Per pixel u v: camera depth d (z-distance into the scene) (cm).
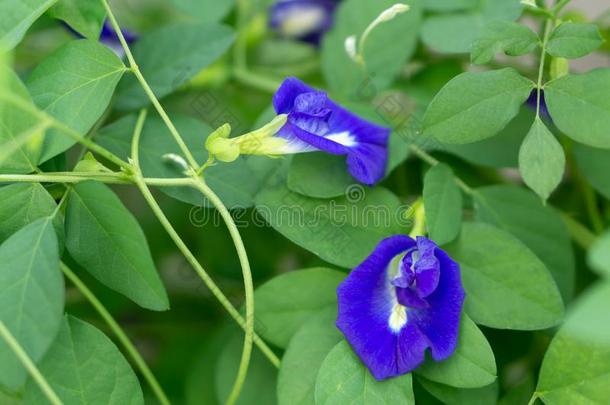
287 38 57
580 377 43
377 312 43
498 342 47
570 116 43
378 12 50
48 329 40
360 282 43
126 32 50
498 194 48
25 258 41
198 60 48
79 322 43
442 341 42
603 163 47
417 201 45
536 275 44
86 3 46
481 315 44
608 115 43
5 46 43
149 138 47
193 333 54
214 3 52
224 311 54
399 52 49
